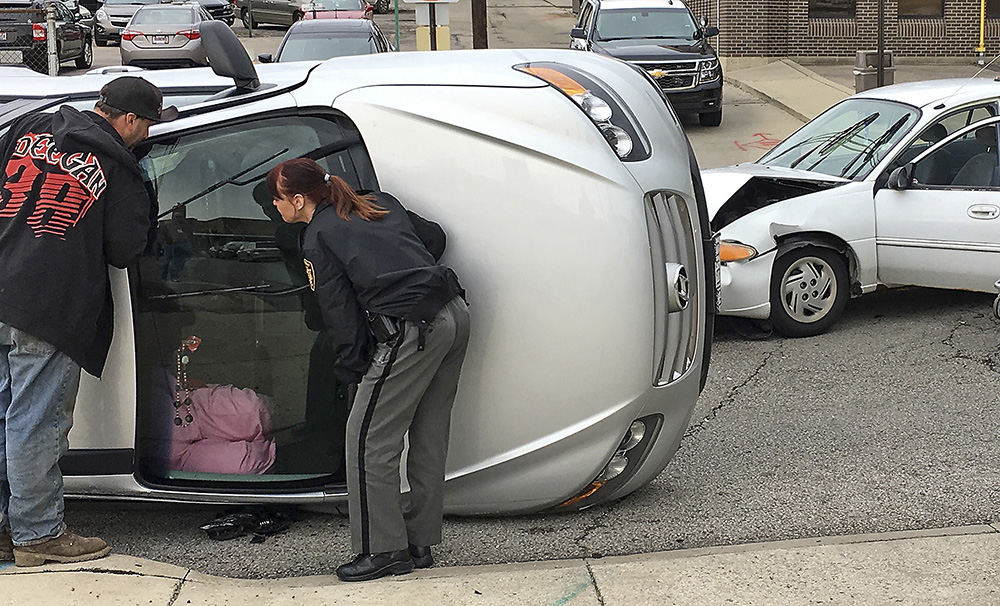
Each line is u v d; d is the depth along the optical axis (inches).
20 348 148.5
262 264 166.2
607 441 169.5
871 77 631.2
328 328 149.1
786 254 308.7
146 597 146.5
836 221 309.9
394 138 162.9
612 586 148.0
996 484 200.2
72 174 148.1
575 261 161.2
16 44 899.4
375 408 149.6
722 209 311.3
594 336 162.9
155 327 167.0
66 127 150.6
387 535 153.7
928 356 289.6
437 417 156.9
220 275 166.6
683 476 209.5
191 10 983.6
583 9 791.7
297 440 170.7
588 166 161.2
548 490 173.6
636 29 724.0
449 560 168.7
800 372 281.0
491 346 163.6
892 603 142.6
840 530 180.7
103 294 151.4
